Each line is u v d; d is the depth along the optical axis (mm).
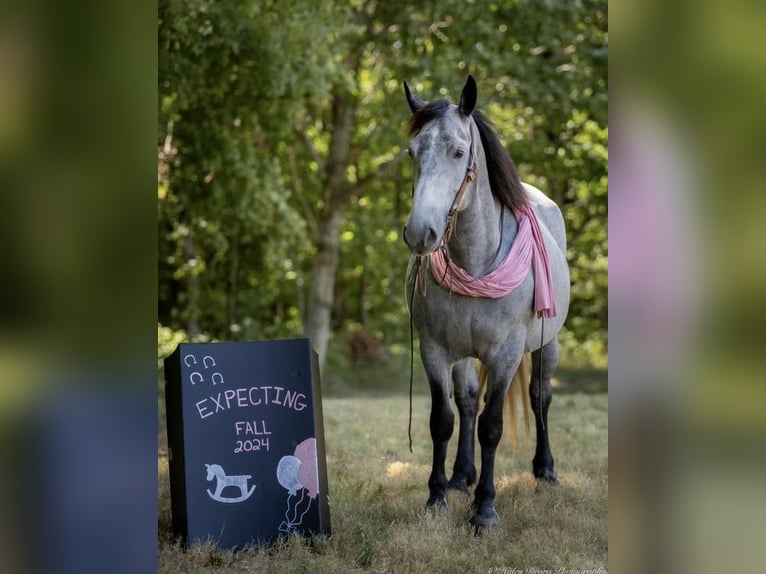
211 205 9586
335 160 10992
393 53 10258
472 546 3453
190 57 7504
